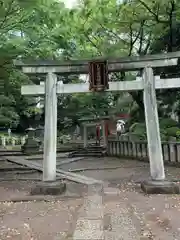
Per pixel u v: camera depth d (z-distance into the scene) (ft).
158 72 43.86
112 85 24.80
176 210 18.56
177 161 37.65
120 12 41.39
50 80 25.08
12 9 31.81
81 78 67.72
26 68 24.99
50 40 40.29
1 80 41.34
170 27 43.37
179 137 40.42
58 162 48.19
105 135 61.36
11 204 21.48
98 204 20.43
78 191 25.27
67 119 90.07
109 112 63.98
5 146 79.36
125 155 52.65
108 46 47.11
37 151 64.69
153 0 37.42
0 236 14.92
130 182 28.94
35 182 30.99
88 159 54.49
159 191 23.38
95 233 14.60
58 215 18.35
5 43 36.24
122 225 15.85
